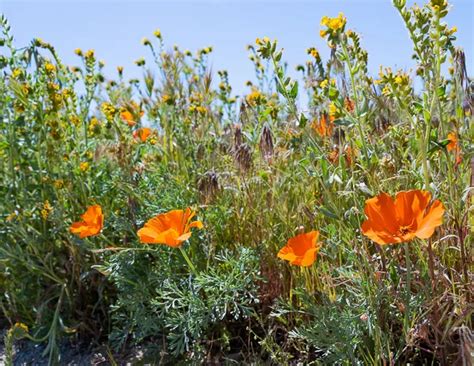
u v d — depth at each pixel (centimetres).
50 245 350
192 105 382
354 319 233
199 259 309
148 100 383
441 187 243
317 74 316
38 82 352
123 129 396
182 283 291
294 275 275
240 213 317
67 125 361
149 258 323
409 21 224
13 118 353
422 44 224
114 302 343
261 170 301
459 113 242
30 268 335
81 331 339
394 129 258
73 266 334
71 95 369
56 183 338
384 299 237
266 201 305
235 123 372
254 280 295
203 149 362
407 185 246
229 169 343
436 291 229
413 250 248
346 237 247
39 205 347
